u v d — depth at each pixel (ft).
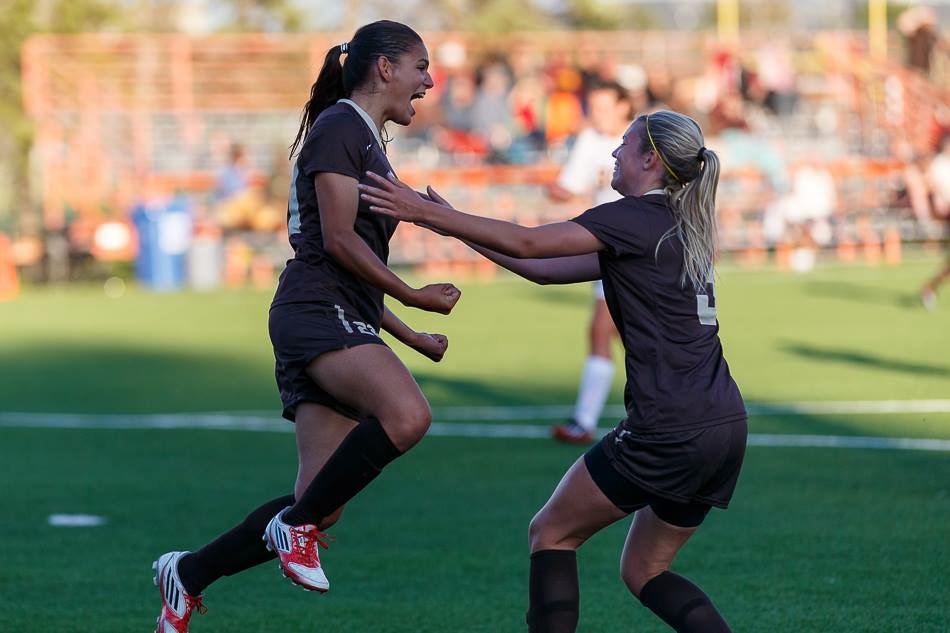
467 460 71.20
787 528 54.34
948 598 44.42
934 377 95.30
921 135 229.45
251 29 333.83
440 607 44.80
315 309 36.94
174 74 231.30
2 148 253.44
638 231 33.42
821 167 218.79
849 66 239.09
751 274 184.96
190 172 217.97
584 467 34.40
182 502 62.08
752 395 89.92
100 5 271.90
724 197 209.05
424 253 203.51
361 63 38.17
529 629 34.91
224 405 92.58
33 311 156.56
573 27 384.47
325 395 37.42
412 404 35.50
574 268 38.22
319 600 45.98
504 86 218.79
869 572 47.73
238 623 43.39
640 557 35.37
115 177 214.07
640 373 33.45
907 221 212.23
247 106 235.20
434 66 225.15
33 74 221.46
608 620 43.19
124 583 48.26
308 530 35.83
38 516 59.21
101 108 223.51
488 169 211.82
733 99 215.51
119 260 198.18
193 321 143.43
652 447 33.09
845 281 170.60
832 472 65.21
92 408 91.91
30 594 46.78
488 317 144.15
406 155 217.15
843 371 99.55
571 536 35.09
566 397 93.09
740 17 451.12
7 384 103.60
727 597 44.98
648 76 211.82
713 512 57.36
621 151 35.17
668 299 33.47
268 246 195.31
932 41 248.32
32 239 200.34
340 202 36.29
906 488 61.46
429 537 54.65
